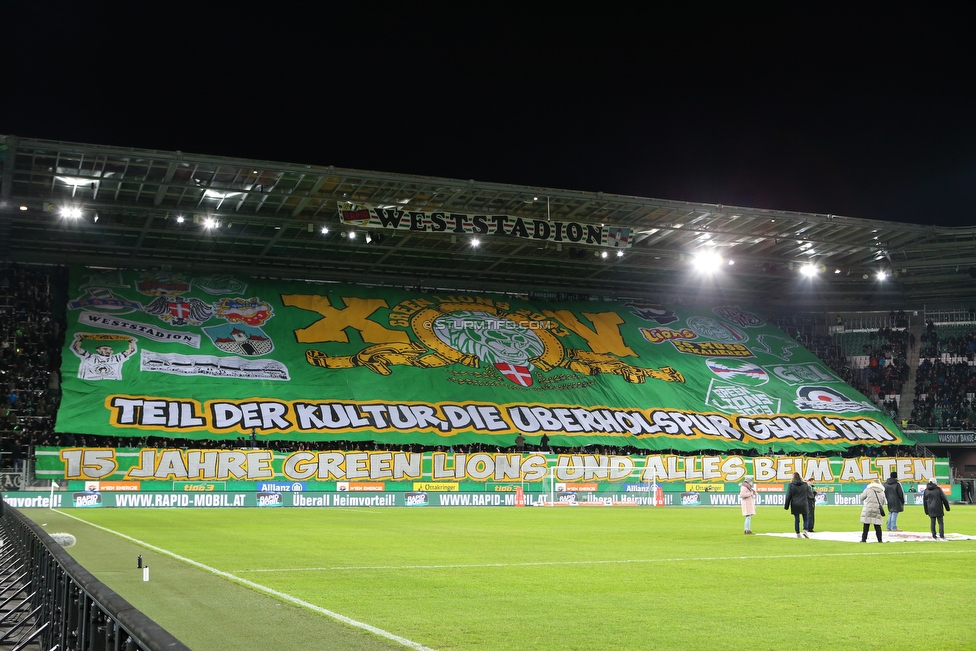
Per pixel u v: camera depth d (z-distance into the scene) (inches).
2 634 408.8
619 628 404.8
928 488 956.0
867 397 2527.1
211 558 711.7
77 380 1871.3
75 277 2190.0
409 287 2549.2
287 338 2191.2
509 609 457.1
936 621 426.3
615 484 1907.0
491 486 1845.5
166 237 2140.7
